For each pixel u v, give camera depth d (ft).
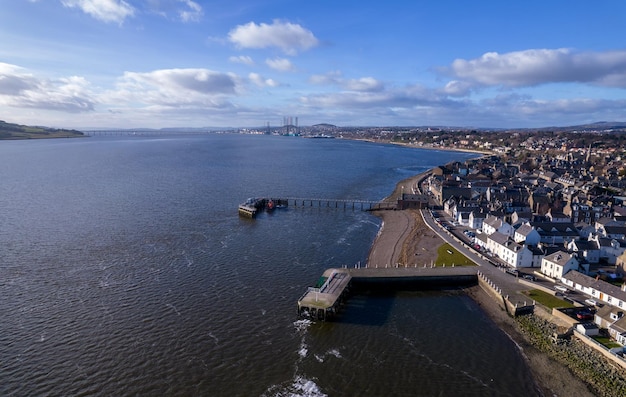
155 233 383.86
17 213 444.55
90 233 377.30
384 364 198.59
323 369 193.06
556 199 503.61
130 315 232.32
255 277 290.76
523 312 248.11
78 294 254.68
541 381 187.73
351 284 286.87
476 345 216.74
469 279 297.33
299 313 242.17
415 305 263.70
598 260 323.57
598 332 214.90
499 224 383.86
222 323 228.63
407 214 503.61
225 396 173.17
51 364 188.34
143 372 185.37
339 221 464.65
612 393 176.86
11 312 231.09
